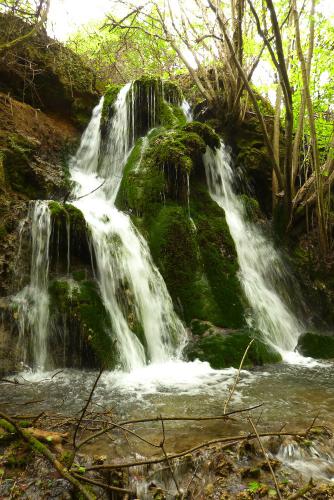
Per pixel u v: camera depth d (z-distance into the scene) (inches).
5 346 211.9
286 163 329.1
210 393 187.5
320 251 359.3
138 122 391.2
